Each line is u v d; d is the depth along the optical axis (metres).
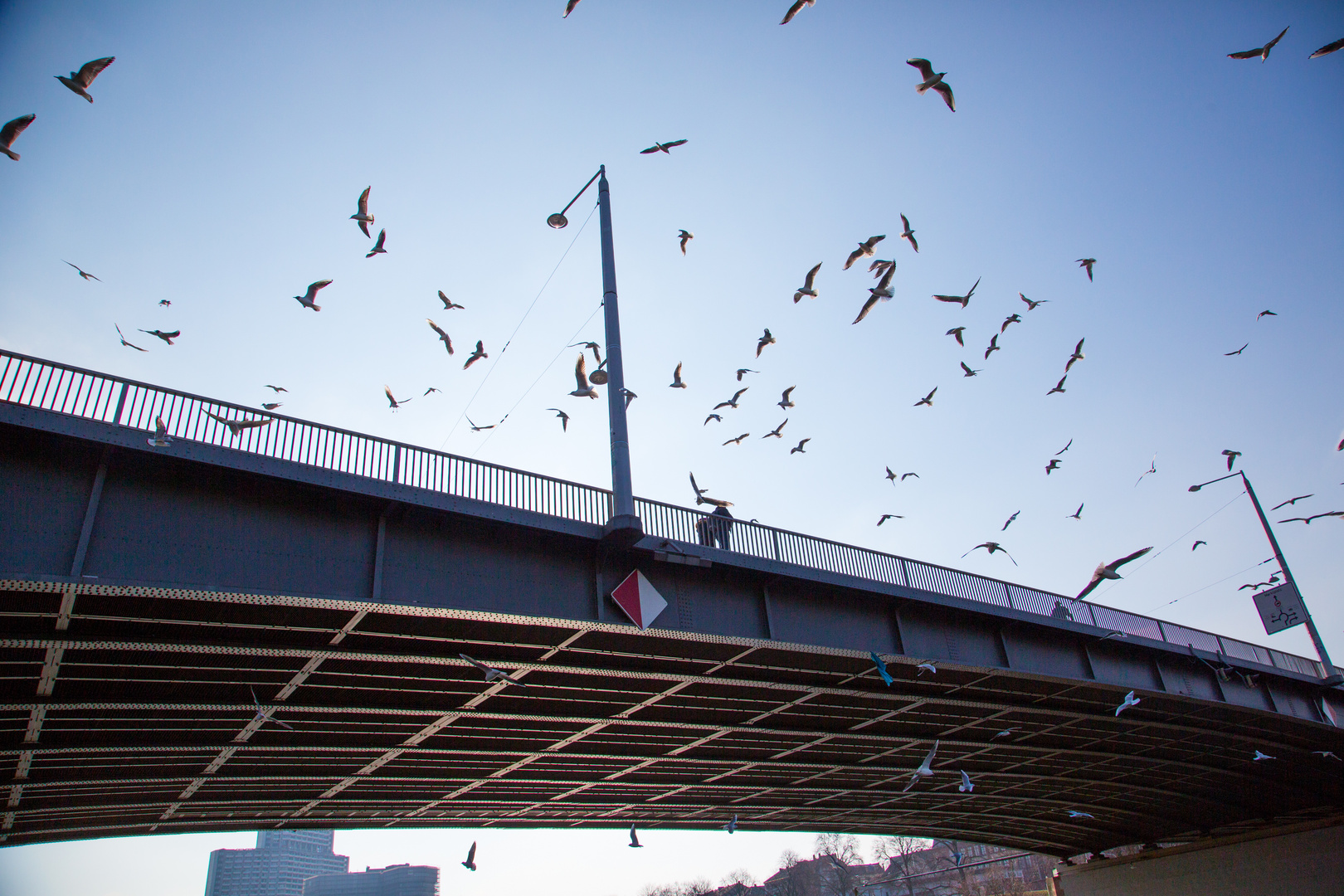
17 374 16.70
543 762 34.53
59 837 35.72
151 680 22.73
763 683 28.89
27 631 19.03
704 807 47.78
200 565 17.91
